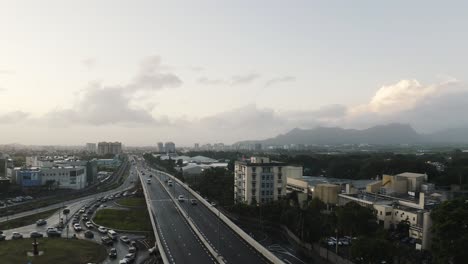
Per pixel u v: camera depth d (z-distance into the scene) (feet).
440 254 276.62
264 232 470.39
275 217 484.74
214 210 504.84
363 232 367.66
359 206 390.21
